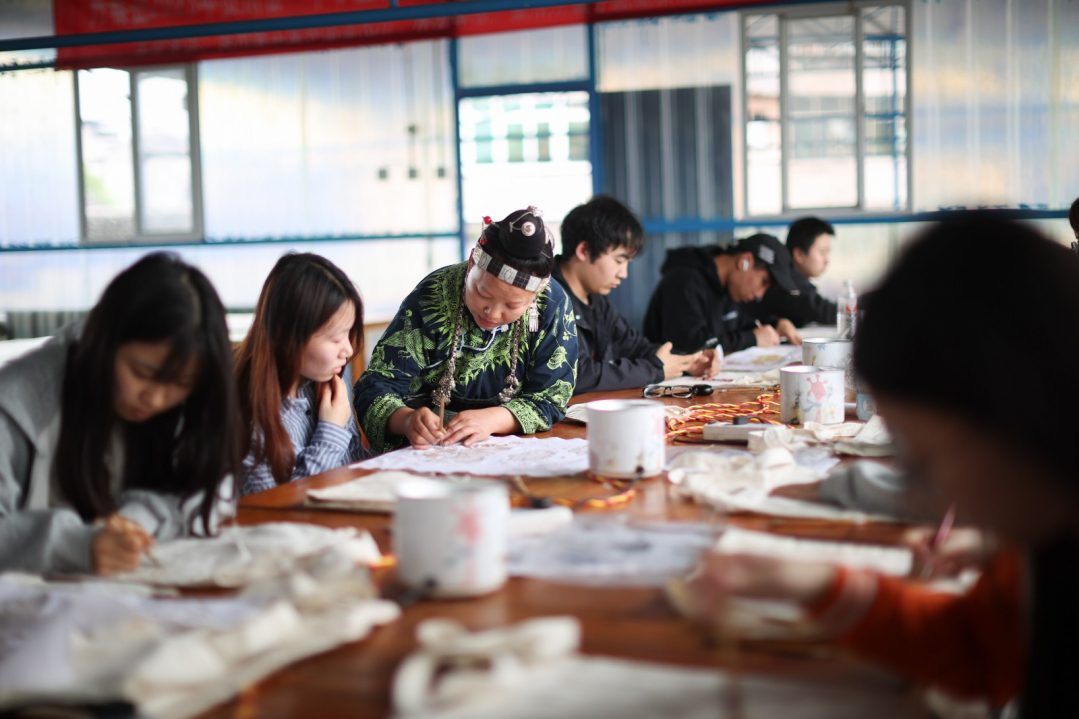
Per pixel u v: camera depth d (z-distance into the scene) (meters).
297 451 1.82
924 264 0.67
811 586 0.77
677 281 3.95
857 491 1.16
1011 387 0.63
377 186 7.48
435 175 7.37
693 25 6.73
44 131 7.95
